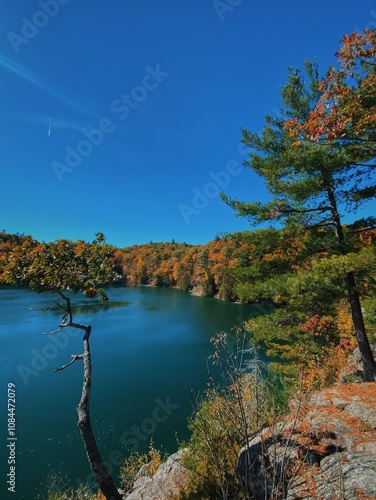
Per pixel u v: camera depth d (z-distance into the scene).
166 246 132.12
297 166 7.97
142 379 17.80
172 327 32.38
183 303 53.06
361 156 7.29
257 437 3.86
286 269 9.16
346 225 9.05
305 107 9.27
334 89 3.85
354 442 3.43
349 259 6.99
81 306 47.09
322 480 2.92
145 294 69.88
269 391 5.00
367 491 2.62
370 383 5.08
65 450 11.26
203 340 26.70
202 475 4.10
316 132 3.97
